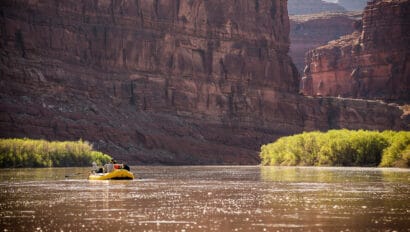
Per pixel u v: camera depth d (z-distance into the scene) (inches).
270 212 3078.2
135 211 3122.5
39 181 5172.2
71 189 4328.3
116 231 2598.4
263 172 7101.4
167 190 4232.3
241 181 5201.8
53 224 2760.8
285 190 4195.4
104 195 3870.6
